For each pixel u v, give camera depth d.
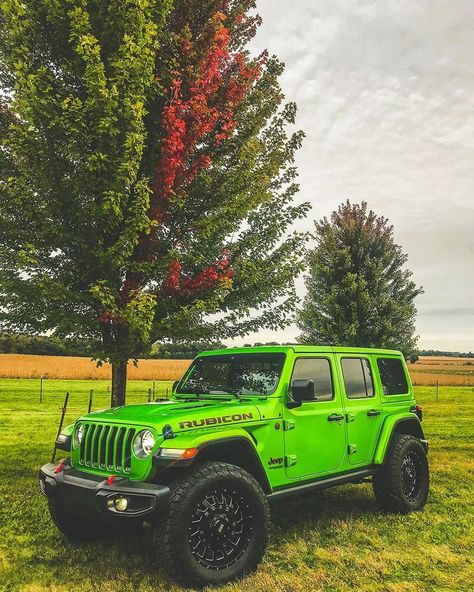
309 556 4.67
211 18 6.91
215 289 7.16
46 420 16.03
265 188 7.59
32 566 4.48
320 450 5.22
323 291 16.95
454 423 15.63
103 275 6.38
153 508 3.79
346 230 17.48
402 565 4.48
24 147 5.99
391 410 6.29
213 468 4.13
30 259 5.81
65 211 6.38
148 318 6.12
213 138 7.17
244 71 7.20
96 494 3.97
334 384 5.62
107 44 6.34
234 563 4.12
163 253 6.97
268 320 7.90
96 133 6.11
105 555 4.73
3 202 6.46
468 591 3.95
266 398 4.93
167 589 3.99
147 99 6.72
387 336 16.16
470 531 5.38
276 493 4.71
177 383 5.92
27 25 5.82
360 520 5.75
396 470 5.95
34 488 7.28
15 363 52.47
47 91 5.82
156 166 6.72
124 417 4.47
